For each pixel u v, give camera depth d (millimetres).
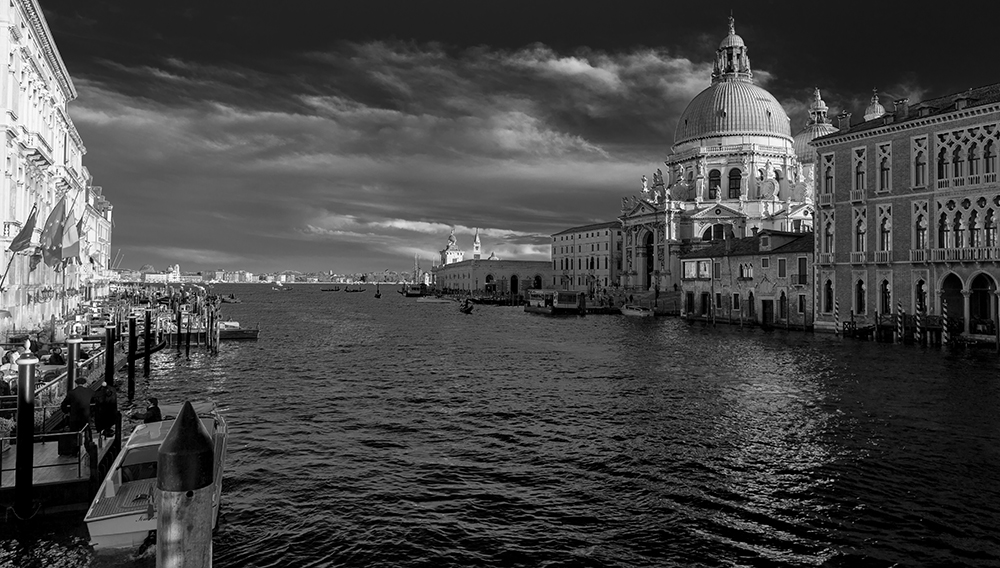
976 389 29141
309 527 13922
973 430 21781
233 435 21609
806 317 60625
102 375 28891
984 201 44781
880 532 13695
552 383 32219
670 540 13328
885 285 51812
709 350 46656
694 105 115188
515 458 18953
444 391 30016
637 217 115625
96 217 88875
